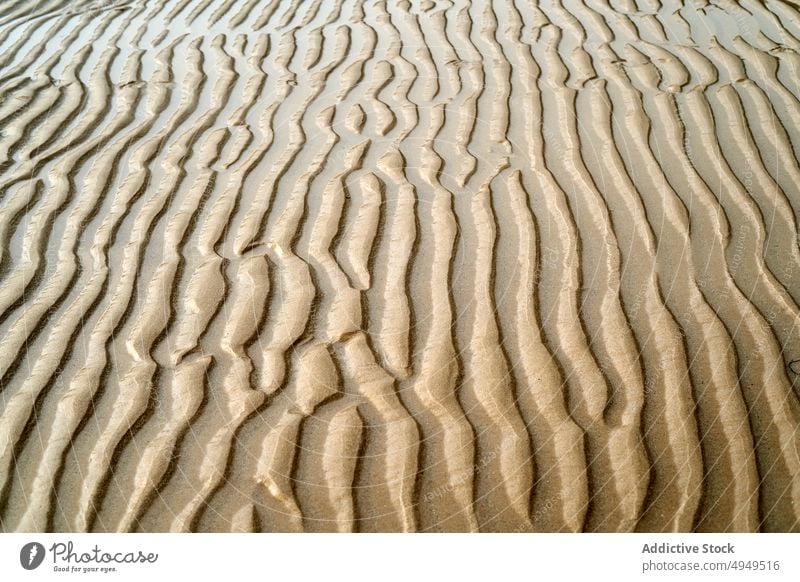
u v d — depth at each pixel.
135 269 2.73
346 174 3.28
